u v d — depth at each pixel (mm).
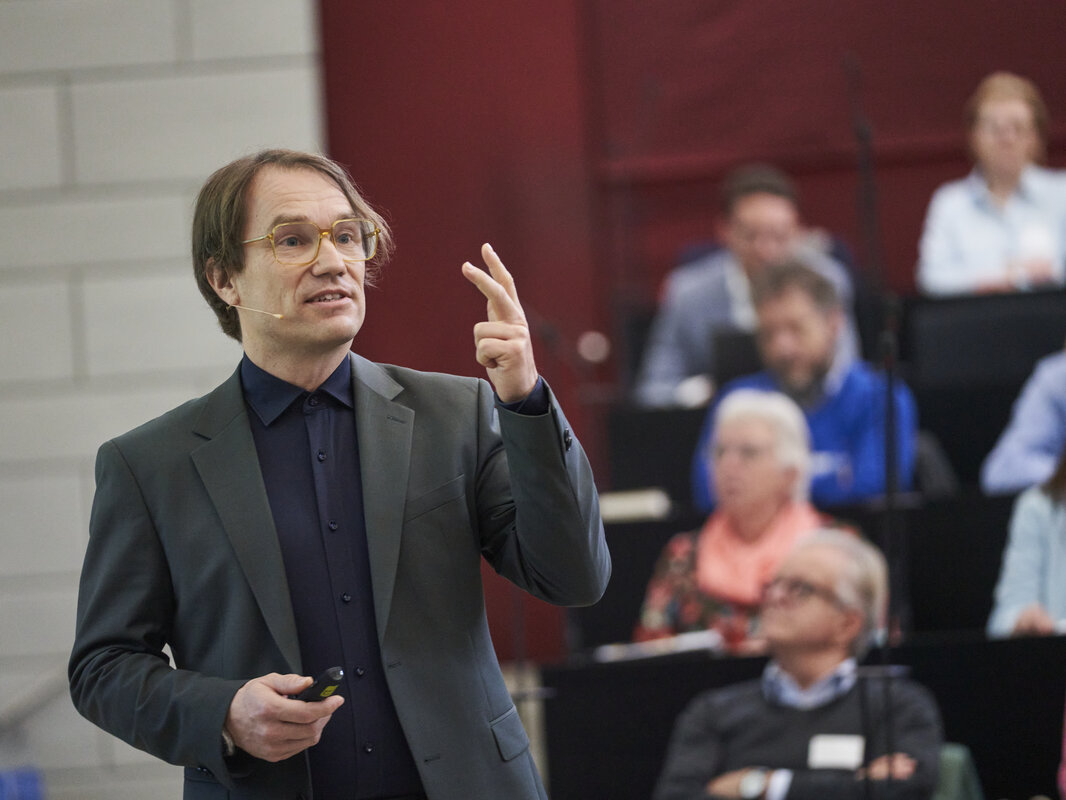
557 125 17094
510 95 17062
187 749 4113
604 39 17672
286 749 4031
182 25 14305
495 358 4145
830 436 12320
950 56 17484
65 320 14266
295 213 4555
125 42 14273
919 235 17500
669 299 15398
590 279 17172
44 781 12078
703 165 17625
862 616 9156
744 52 17672
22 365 14258
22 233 14273
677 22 17656
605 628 10812
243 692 4031
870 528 10758
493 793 4328
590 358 17047
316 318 4508
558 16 17078
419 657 4367
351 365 4781
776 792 8750
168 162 14273
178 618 4500
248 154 4875
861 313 14039
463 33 17000
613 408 13266
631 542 10922
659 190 17672
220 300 4867
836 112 17609
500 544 4668
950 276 16250
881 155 17547
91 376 14266
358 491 4555
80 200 14281
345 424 4668
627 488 12602
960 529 10625
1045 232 16062
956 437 12445
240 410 4645
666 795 9039
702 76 17703
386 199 16969
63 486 14203
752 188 14719
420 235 16969
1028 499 10586
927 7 17500
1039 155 16188
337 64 17000
